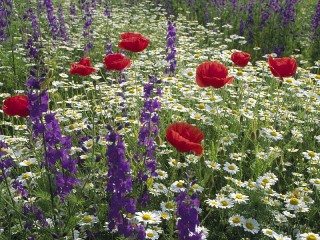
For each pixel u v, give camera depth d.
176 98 1.23
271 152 0.97
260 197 0.79
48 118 0.62
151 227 0.72
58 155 0.64
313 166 0.97
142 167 0.79
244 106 1.18
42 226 0.68
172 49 1.33
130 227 0.63
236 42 2.19
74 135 1.00
